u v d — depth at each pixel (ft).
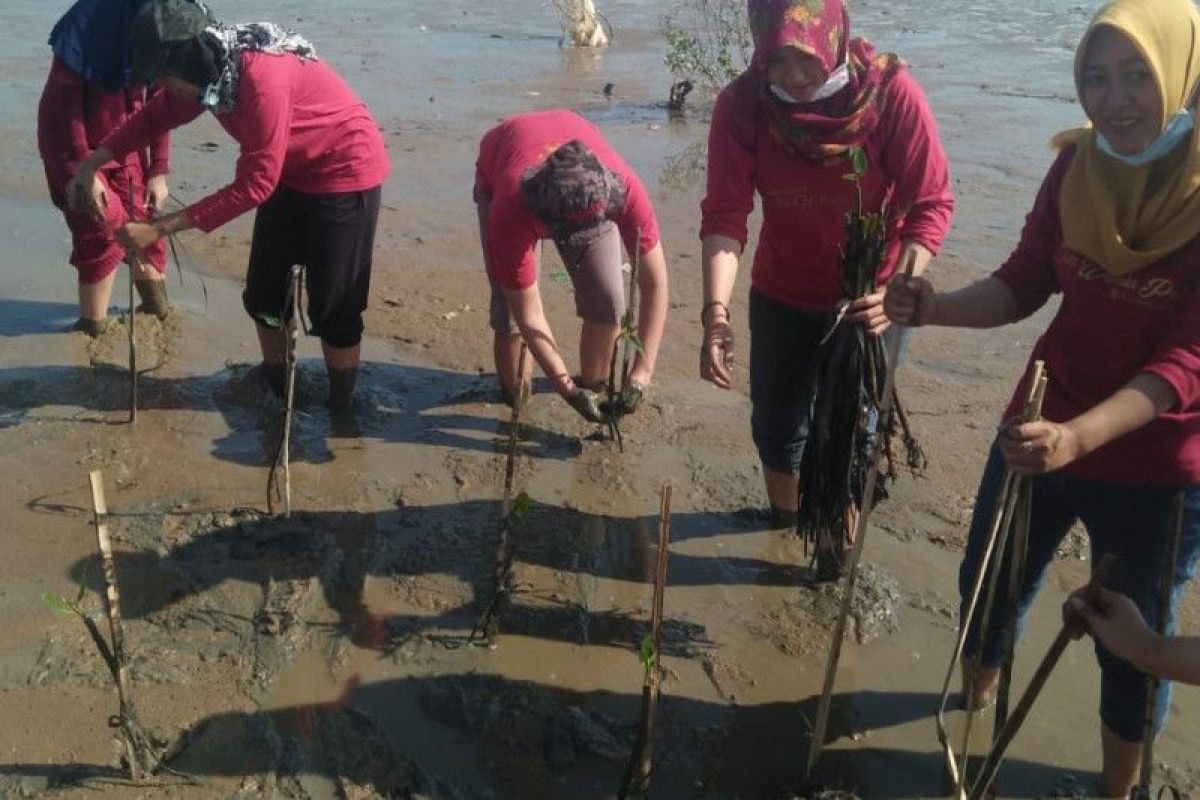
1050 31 45.96
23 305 21.49
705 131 33.83
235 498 15.76
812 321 13.67
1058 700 12.55
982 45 43.65
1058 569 14.56
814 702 12.56
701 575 14.58
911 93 12.44
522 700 12.40
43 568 14.14
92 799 10.89
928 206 12.57
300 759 11.50
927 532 15.25
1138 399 8.66
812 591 14.23
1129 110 8.69
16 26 47.19
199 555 14.51
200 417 17.92
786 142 12.48
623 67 42.73
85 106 18.86
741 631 13.60
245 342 20.43
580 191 14.97
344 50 44.68
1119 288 9.37
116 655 10.85
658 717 12.25
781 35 11.71
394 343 20.63
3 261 23.52
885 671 13.00
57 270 23.15
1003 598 11.19
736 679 12.85
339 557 14.58
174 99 16.94
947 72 39.37
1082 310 9.68
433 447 17.29
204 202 16.15
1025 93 36.37
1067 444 8.42
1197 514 9.75
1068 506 10.61
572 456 17.12
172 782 11.16
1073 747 11.94
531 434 17.70
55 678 12.40
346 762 11.52
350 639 13.24
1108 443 9.68
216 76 15.48
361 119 16.87
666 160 30.99
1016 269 10.25
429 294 22.56
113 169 19.47
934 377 19.26
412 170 29.89
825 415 13.14
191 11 15.51
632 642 13.38
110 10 18.25
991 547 9.61
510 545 13.38
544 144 15.75
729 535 15.37
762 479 16.53
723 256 12.94
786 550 15.03
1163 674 7.53
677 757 11.78
